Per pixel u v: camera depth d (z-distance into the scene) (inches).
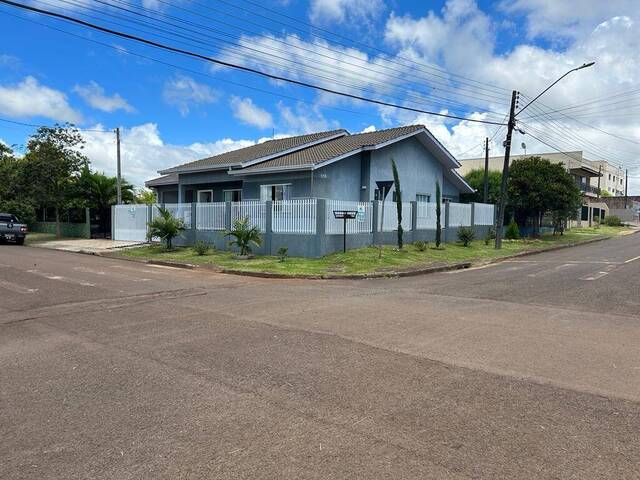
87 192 1103.6
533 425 144.7
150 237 809.5
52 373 191.0
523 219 1189.7
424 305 338.6
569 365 201.2
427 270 561.0
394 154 893.8
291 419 148.7
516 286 435.8
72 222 1234.0
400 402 161.8
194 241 791.7
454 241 909.2
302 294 391.5
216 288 423.8
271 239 679.7
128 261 666.8
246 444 132.9
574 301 355.9
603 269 557.6
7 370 194.7
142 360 207.2
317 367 197.8
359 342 236.1
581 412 154.1
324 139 964.0
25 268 543.5
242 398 165.3
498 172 1430.9
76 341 238.1
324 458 125.3
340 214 652.7
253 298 368.5
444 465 121.8
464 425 144.6
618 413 153.3
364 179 845.8
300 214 649.0
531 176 1035.3
